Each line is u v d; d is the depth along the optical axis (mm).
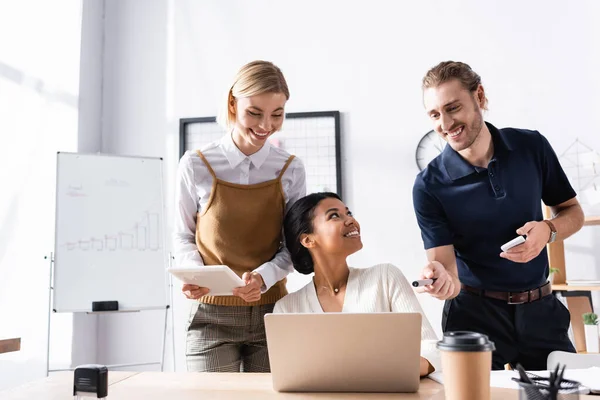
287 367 1043
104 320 3213
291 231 1599
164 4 3391
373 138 3123
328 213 1502
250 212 1743
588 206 2867
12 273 2832
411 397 994
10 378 2820
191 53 3336
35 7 2992
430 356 1201
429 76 1492
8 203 2842
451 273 1568
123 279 2684
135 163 2844
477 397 776
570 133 2961
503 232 1559
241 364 1841
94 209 2713
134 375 1259
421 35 3152
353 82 3178
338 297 1496
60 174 2693
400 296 1420
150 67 3361
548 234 1482
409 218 3045
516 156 1561
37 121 2986
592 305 2740
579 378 1058
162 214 2828
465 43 3105
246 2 3326
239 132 1735
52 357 2914
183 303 3152
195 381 1181
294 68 3236
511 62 3053
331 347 1018
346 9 3234
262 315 1738
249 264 1745
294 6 3281
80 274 2621
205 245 1757
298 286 3080
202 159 1770
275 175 1818
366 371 1021
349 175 3119
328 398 1004
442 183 1608
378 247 3049
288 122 3199
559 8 3039
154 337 3162
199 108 3295
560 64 3008
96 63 3301
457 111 1453
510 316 1566
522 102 3021
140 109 3336
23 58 2938
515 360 1566
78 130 3055
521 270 1555
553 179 1639
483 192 1557
